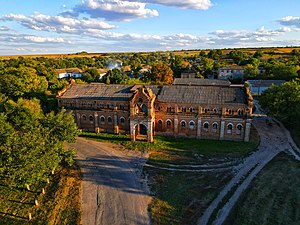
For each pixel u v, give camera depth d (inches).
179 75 6107.3
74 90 2628.0
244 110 2114.9
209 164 1795.0
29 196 1430.9
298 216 1218.0
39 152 1391.5
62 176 1632.6
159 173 1674.5
